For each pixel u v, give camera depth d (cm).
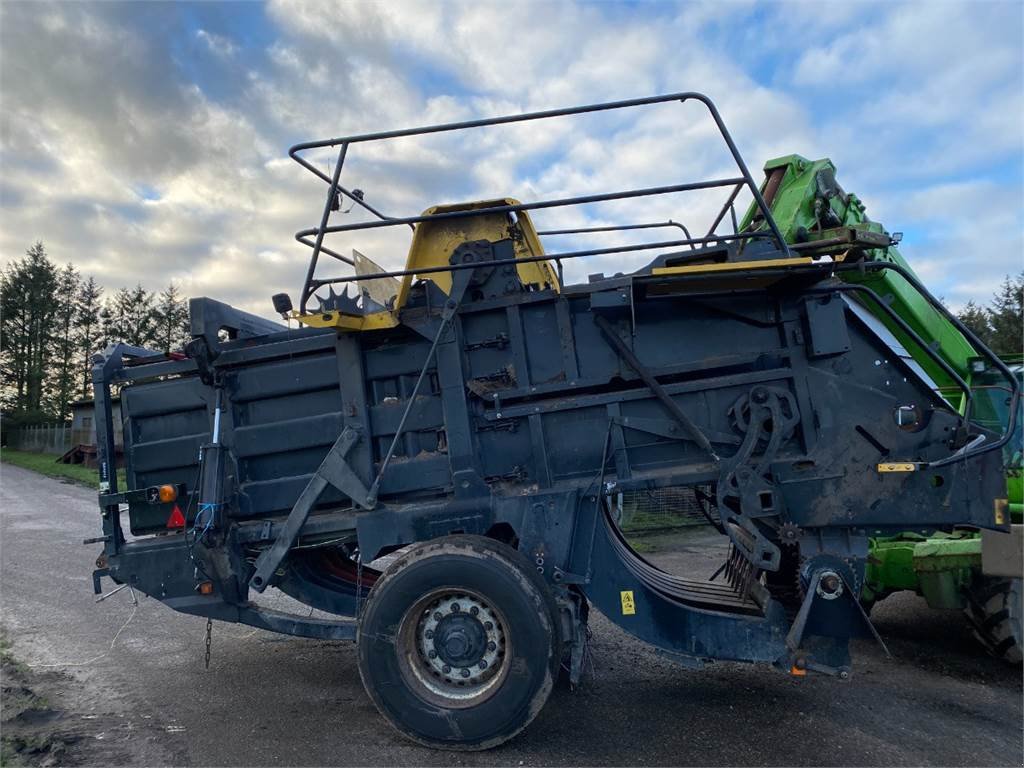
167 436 497
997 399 629
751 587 463
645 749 404
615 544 468
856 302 514
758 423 439
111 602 757
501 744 408
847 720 446
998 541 464
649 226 573
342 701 481
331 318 434
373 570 558
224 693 495
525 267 464
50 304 6153
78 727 436
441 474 459
